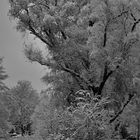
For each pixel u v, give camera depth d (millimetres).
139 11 15344
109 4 14922
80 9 17594
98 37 15219
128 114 17297
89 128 8469
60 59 17234
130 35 14633
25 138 14336
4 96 26547
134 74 16000
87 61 17188
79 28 17234
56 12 17141
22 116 40031
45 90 18500
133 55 15477
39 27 17438
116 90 16656
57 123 9305
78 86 17578
